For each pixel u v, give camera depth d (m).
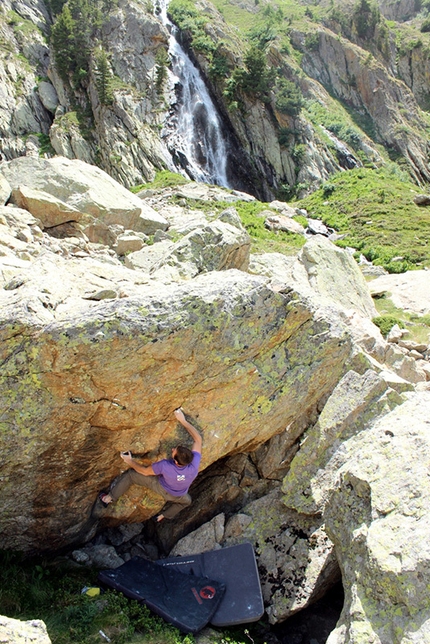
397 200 43.44
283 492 8.10
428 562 5.34
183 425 7.47
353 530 6.44
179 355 7.00
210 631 6.59
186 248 15.62
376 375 8.40
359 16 108.19
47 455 6.73
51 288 7.58
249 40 89.69
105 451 7.21
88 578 7.07
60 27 63.31
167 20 75.38
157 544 8.27
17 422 6.47
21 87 64.81
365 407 8.27
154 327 6.76
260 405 7.94
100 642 5.88
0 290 7.63
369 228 37.78
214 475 8.73
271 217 36.19
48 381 6.48
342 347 8.39
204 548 7.88
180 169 59.84
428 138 87.12
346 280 20.05
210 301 7.20
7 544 7.13
